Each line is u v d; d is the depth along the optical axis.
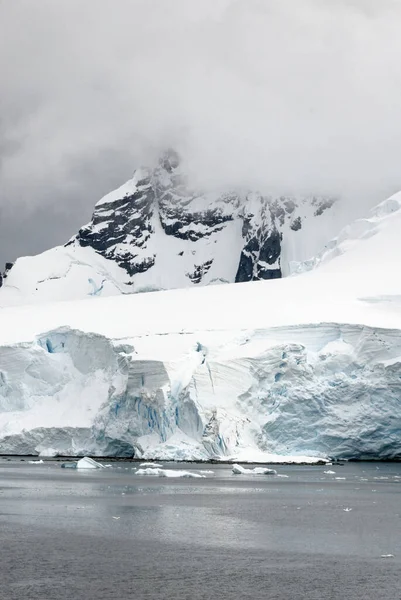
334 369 147.38
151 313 180.75
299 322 161.75
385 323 156.50
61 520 70.81
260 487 100.44
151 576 50.44
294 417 143.88
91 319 181.38
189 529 66.56
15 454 156.12
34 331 176.00
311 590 47.56
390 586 48.50
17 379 162.38
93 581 49.16
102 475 115.19
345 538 63.03
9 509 77.69
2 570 51.69
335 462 141.50
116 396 147.25
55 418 157.00
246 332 156.62
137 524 68.88
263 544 60.38
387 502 85.44
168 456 136.88
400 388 142.38
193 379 140.00
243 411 141.38
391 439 142.62
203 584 48.69
